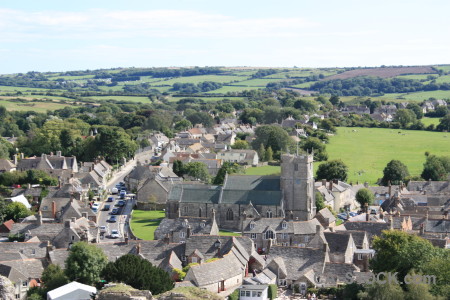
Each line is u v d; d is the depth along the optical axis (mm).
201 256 167750
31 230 194625
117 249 171375
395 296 137000
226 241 172250
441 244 176875
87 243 164250
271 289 151250
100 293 117438
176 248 172125
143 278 143500
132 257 150250
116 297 116250
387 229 183750
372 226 195500
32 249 175125
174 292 121500
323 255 164750
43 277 157250
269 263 164125
